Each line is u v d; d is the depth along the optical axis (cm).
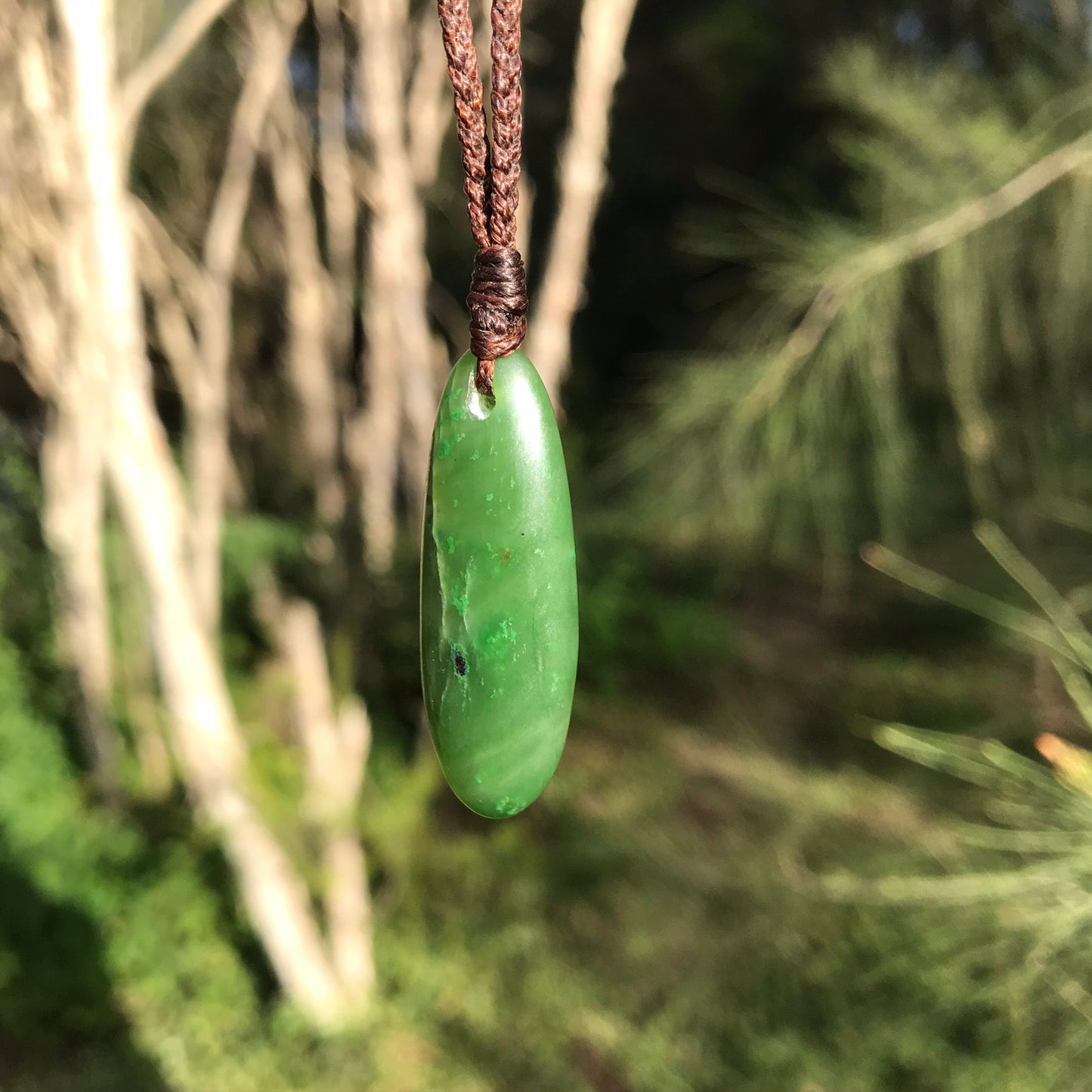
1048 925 14
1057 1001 15
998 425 24
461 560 11
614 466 27
